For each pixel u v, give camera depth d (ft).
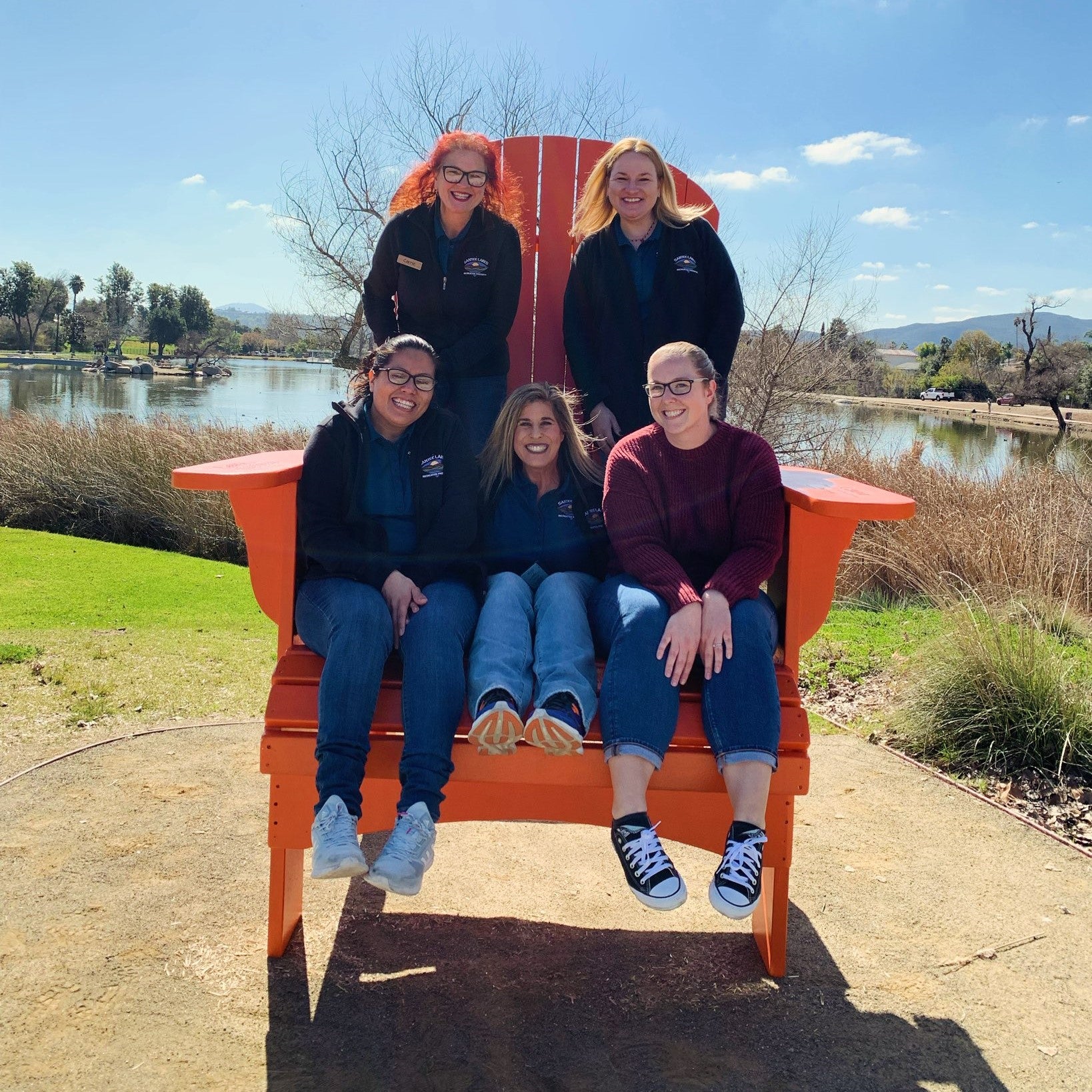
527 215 10.89
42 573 20.29
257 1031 5.93
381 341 9.87
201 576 20.92
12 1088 5.28
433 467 7.29
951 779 10.74
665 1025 6.17
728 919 7.76
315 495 7.06
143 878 7.82
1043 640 12.37
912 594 20.12
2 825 8.68
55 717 11.60
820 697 13.83
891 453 27.43
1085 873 8.57
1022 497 21.09
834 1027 6.18
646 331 9.35
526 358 11.05
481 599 7.35
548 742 5.99
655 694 6.17
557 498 7.88
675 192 9.32
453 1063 5.69
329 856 5.49
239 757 10.60
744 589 6.63
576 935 7.39
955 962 7.04
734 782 6.04
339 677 6.10
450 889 8.08
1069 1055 5.91
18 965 6.48
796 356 33.40
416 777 5.95
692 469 7.08
